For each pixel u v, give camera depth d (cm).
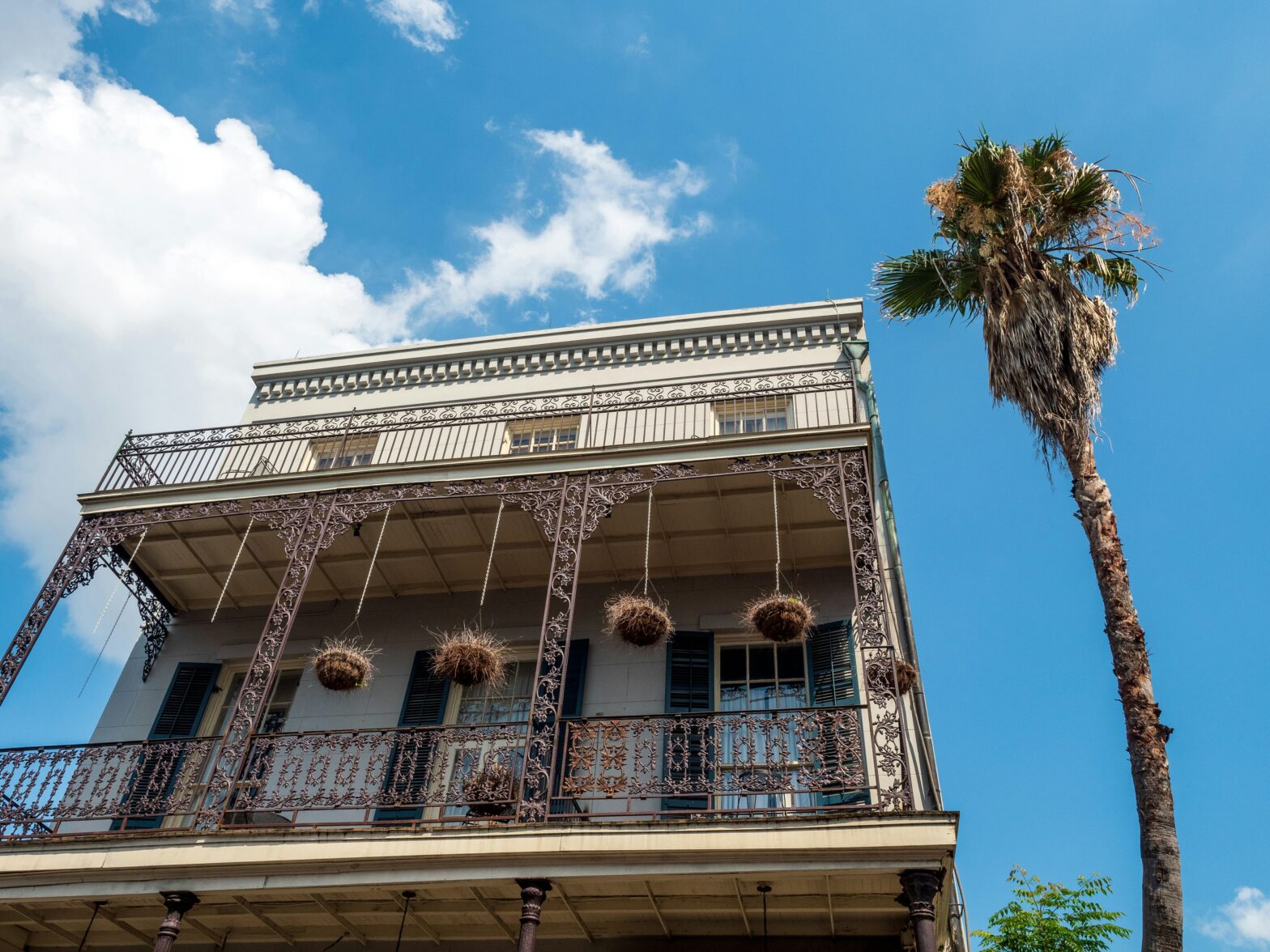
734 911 872
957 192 1071
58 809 905
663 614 945
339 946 973
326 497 1073
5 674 977
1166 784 760
